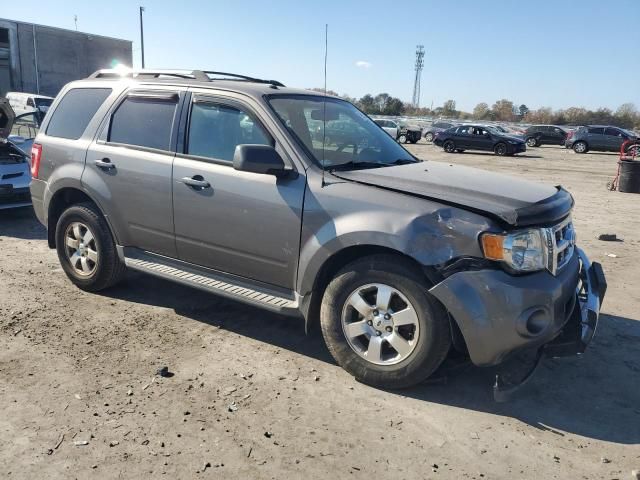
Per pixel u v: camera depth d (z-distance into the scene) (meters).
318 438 3.07
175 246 4.45
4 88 50.94
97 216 4.88
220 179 4.05
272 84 4.57
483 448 3.04
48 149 5.19
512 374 3.82
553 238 3.36
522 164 23.39
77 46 55.75
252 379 3.68
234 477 2.74
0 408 3.24
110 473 2.73
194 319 4.63
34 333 4.26
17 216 8.59
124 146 4.67
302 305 3.80
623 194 14.00
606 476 2.85
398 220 3.36
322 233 3.61
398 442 3.06
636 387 3.78
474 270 3.20
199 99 4.32
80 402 3.33
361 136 4.48
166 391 3.49
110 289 5.25
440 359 3.40
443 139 29.84
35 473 2.71
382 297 3.49
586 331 3.55
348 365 3.68
